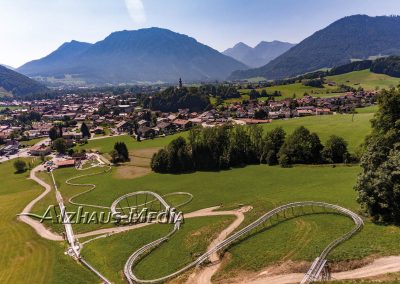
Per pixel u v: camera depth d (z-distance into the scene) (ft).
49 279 245.86
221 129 537.65
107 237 303.48
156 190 426.10
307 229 242.99
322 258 198.70
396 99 301.22
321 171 411.75
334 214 261.24
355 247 203.00
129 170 542.98
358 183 241.96
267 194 353.10
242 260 221.46
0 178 579.07
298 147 470.80
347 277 182.91
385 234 211.00
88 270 254.88
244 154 519.60
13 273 260.01
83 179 514.27
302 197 311.68
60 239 313.94
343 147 450.71
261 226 266.98
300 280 189.37
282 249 222.07
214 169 506.48
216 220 303.89
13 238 324.60
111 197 413.18
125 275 237.25
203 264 229.45
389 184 221.66
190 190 412.57
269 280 195.11
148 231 304.30
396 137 268.00
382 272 180.45
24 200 438.81
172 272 230.48
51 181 526.16
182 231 292.61
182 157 514.68
